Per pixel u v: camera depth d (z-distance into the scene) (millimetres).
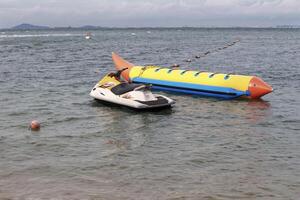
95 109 18469
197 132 14820
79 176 10445
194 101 20328
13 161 11516
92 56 48000
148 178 10344
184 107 19016
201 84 21453
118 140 13773
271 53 53062
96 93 19609
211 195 9320
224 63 39562
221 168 11086
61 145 13109
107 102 19250
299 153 12406
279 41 95250
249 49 62250
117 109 18484
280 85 25203
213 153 12359
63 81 26797
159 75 23422
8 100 20203
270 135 14422
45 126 15445
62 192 9422
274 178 10383
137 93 18219
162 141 13680
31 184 9875
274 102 20109
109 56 48062
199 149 12773
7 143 13211
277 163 11516
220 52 55344
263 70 33344
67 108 18609
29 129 14961
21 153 12234
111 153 12336
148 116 17266
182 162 11547
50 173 10625
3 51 55406
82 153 12328
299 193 9492
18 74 30094
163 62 41312
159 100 18172
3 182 9969
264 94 19922
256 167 11180
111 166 11203
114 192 9461
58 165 11234
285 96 21594
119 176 10477
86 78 28391
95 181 10125
